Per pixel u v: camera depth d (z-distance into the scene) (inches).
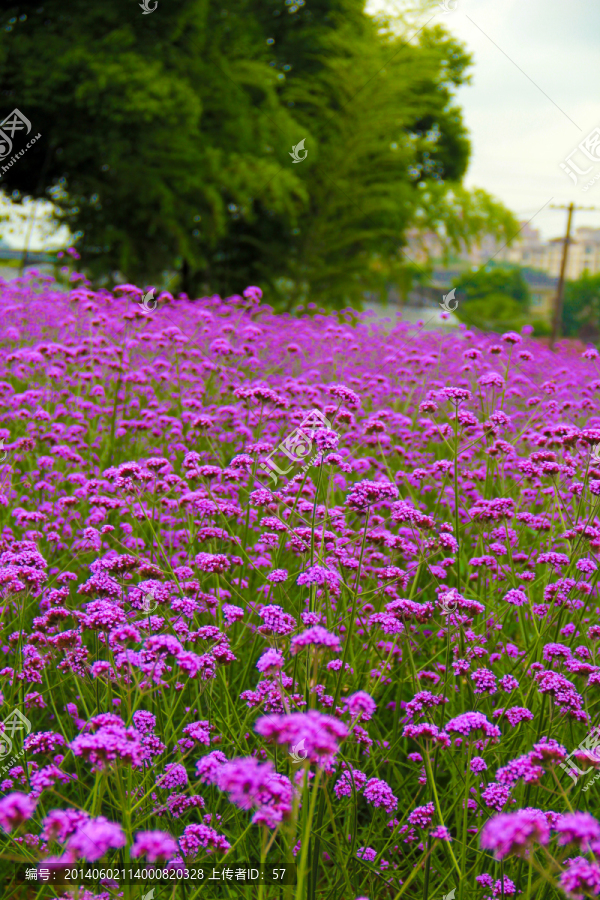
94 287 527.5
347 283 717.3
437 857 86.0
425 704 93.9
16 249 530.6
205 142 603.2
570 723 86.6
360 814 100.7
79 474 152.3
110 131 552.7
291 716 55.9
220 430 184.5
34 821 82.6
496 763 92.5
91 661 101.5
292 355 246.1
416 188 703.7
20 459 148.3
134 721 84.0
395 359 254.2
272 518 117.0
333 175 687.7
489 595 115.4
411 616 97.4
